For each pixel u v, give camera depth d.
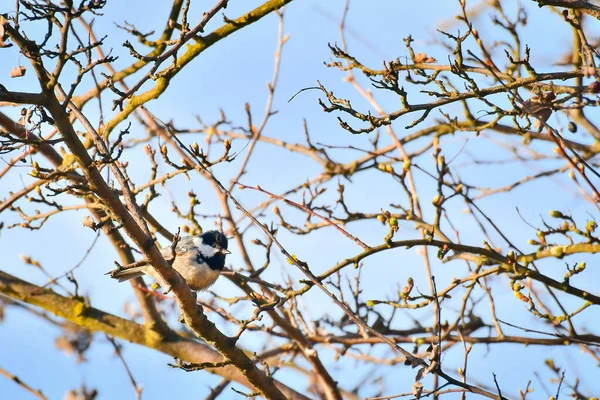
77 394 12.67
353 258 9.76
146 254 8.23
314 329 13.58
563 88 9.26
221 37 10.98
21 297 14.15
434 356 8.27
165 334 14.03
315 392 14.67
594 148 12.75
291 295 9.54
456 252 11.80
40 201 11.85
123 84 12.95
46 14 6.99
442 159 10.76
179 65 11.08
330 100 8.96
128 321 14.17
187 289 8.63
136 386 12.30
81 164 7.57
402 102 8.95
